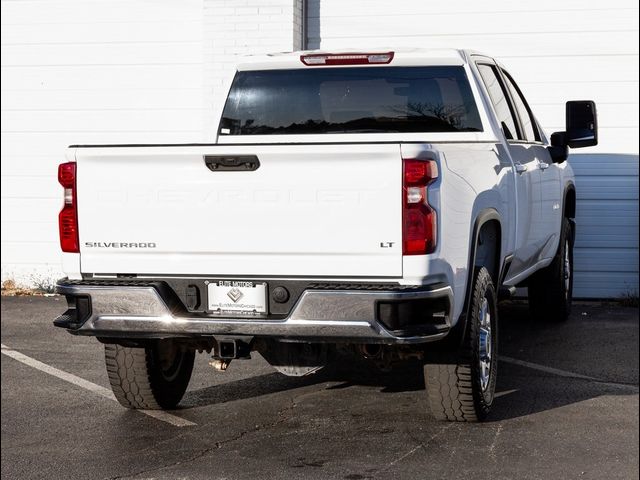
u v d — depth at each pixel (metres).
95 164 6.15
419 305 5.88
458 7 12.40
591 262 12.23
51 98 13.41
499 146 7.36
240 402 7.41
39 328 10.64
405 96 7.62
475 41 12.37
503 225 7.27
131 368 6.89
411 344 6.40
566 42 12.12
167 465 5.92
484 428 6.62
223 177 5.95
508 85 8.61
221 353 6.08
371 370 8.45
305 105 7.80
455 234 6.06
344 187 5.77
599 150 12.12
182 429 6.70
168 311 6.00
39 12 13.38
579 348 9.34
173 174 6.03
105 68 13.29
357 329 5.73
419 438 6.41
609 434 6.48
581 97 12.13
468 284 6.41
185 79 13.12
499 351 9.23
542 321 10.81
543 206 9.00
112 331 6.11
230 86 7.96
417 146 5.70
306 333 5.80
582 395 7.54
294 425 6.76
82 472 5.80
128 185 6.10
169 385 7.15
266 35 12.59
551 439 6.37
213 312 6.04
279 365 6.46
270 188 5.88
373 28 12.68
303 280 5.89
